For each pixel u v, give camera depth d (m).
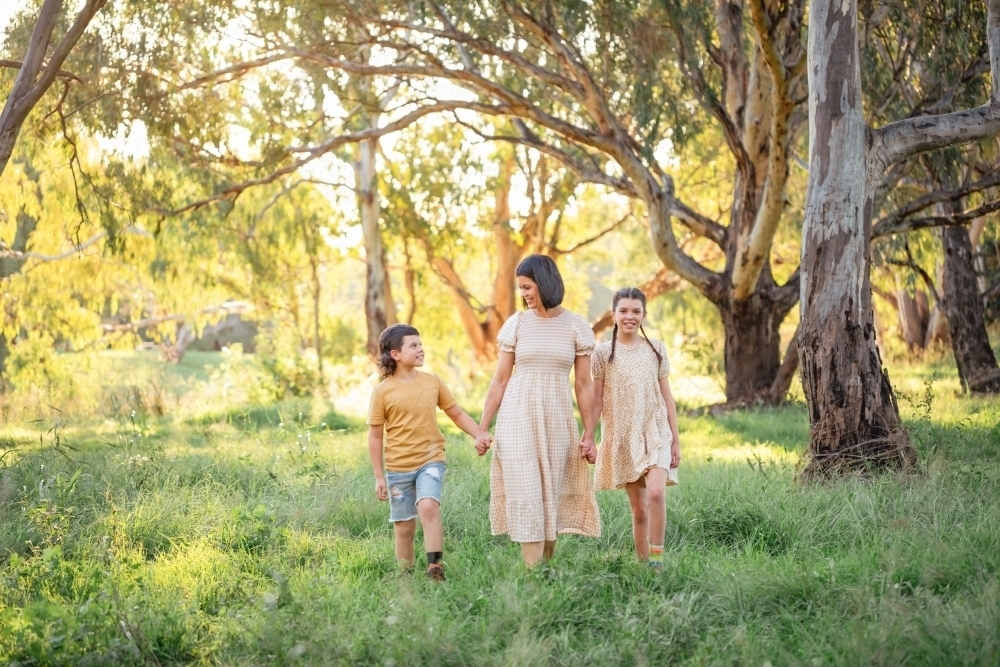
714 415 15.30
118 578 4.93
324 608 4.52
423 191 24.53
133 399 16.20
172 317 30.28
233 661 4.02
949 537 5.41
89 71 11.60
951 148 13.35
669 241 15.46
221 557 5.50
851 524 5.91
